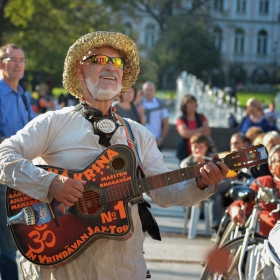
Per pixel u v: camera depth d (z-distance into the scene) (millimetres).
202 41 128250
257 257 10133
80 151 7398
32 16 67500
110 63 7547
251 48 174125
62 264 7254
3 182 7258
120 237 7266
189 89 48188
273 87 162875
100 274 7305
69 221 7281
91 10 73875
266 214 11320
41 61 69625
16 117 11695
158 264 14367
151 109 23000
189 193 7484
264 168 14156
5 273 10719
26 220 7242
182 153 20438
